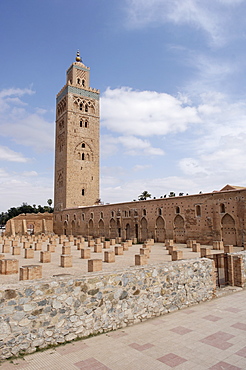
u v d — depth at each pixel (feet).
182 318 34.42
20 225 278.46
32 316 25.30
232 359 23.71
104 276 30.81
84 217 220.43
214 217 130.11
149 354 24.71
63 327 27.02
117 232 187.62
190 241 122.31
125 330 30.42
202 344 26.68
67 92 261.24
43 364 22.77
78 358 23.88
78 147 259.60
